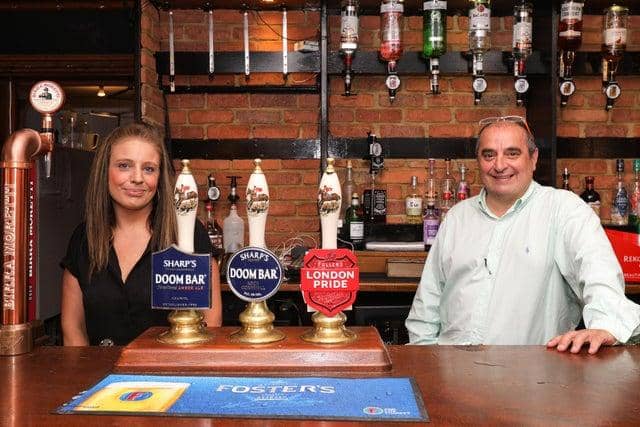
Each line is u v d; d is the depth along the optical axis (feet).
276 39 12.17
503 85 12.21
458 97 12.21
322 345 4.57
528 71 11.19
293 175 12.29
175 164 12.28
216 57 11.68
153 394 3.92
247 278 4.78
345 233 11.82
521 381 4.19
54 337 11.00
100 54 13.44
